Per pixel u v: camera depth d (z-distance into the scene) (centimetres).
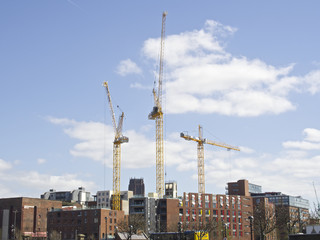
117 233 17450
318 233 8812
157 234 14012
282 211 17888
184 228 17850
